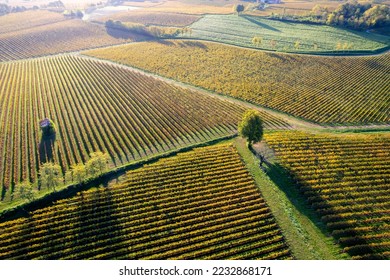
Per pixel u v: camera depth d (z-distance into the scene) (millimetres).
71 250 41219
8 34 152250
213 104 80500
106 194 49781
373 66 103312
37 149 62625
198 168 55531
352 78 95562
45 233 43562
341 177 52938
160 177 53500
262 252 40781
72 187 51031
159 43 133875
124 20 176625
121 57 118062
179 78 98688
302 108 79125
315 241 42156
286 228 44281
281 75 98312
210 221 45250
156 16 181125
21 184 49375
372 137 64188
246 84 92500
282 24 152500
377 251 40406
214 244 42219
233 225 44781
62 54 127125
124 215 46312
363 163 55969
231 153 59625
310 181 51875
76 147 63000
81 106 80250
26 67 109875
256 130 57781
